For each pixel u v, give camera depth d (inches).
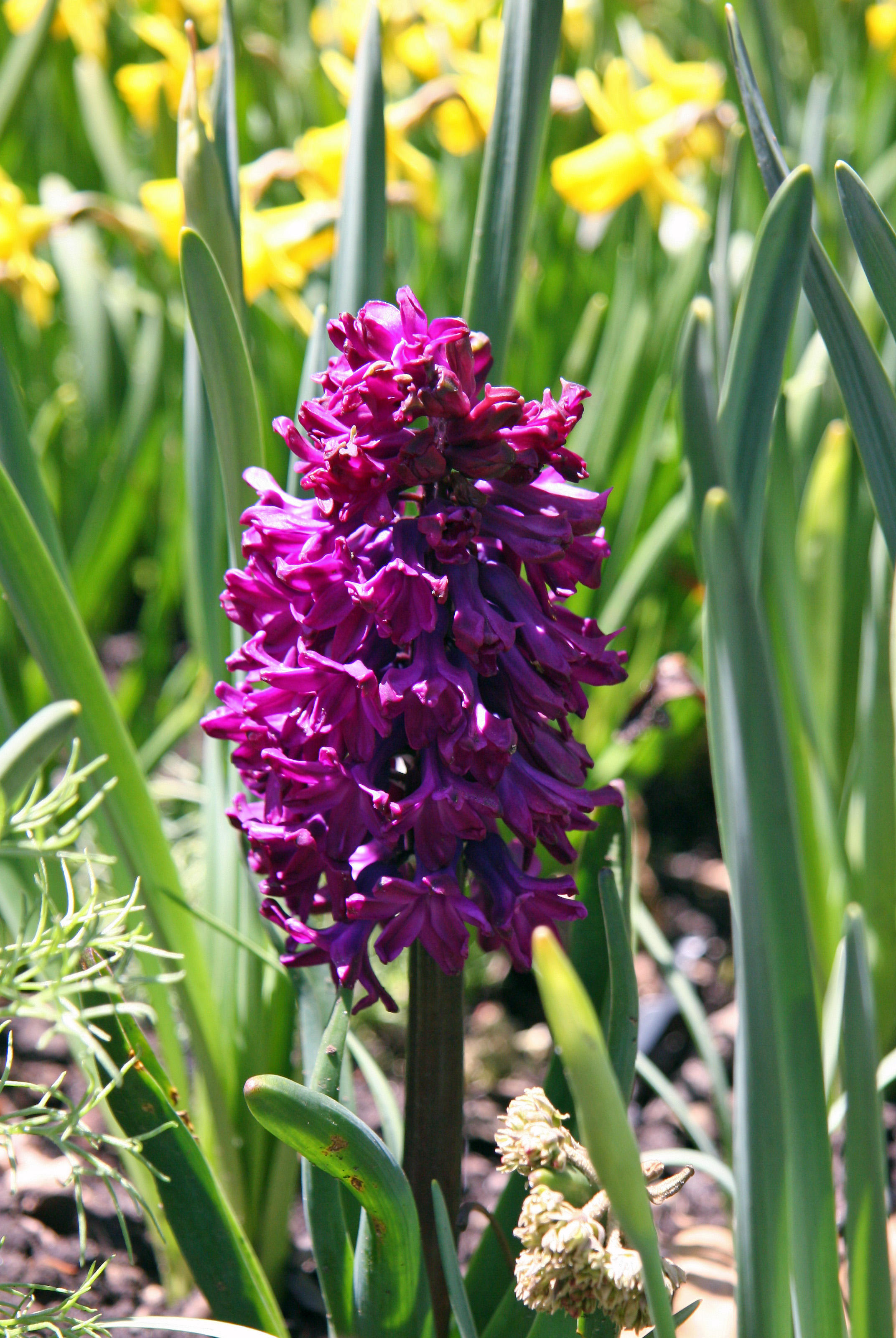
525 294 47.6
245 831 32.7
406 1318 32.7
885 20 52.8
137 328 56.9
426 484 31.6
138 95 52.6
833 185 40.6
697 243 42.3
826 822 37.8
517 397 31.3
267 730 32.1
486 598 32.0
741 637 30.2
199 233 34.4
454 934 31.8
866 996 31.9
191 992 35.2
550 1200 31.5
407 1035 33.2
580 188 43.6
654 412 41.3
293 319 48.6
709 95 45.5
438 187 54.5
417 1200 33.3
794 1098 31.3
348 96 42.4
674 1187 32.1
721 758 31.8
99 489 49.8
